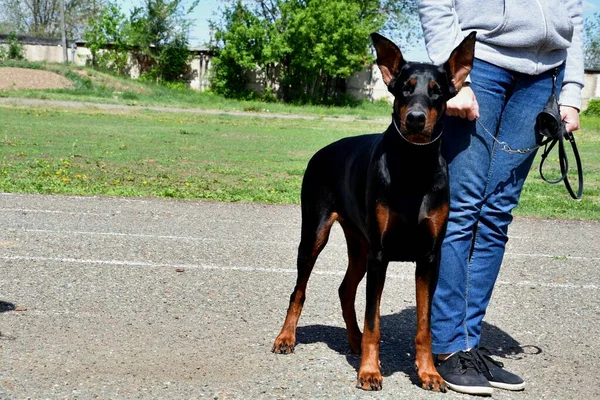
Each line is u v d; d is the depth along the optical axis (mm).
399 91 3594
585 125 36156
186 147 17625
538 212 10617
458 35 3867
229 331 4695
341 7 44281
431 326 3965
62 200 9766
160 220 8664
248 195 10844
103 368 3912
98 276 5961
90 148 16109
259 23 44969
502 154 3959
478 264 4043
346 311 4402
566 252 7914
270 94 45844
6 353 4082
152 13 46531
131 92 38844
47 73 38125
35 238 7312
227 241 7617
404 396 3695
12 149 14906
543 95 3939
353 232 4234
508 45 3840
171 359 4105
